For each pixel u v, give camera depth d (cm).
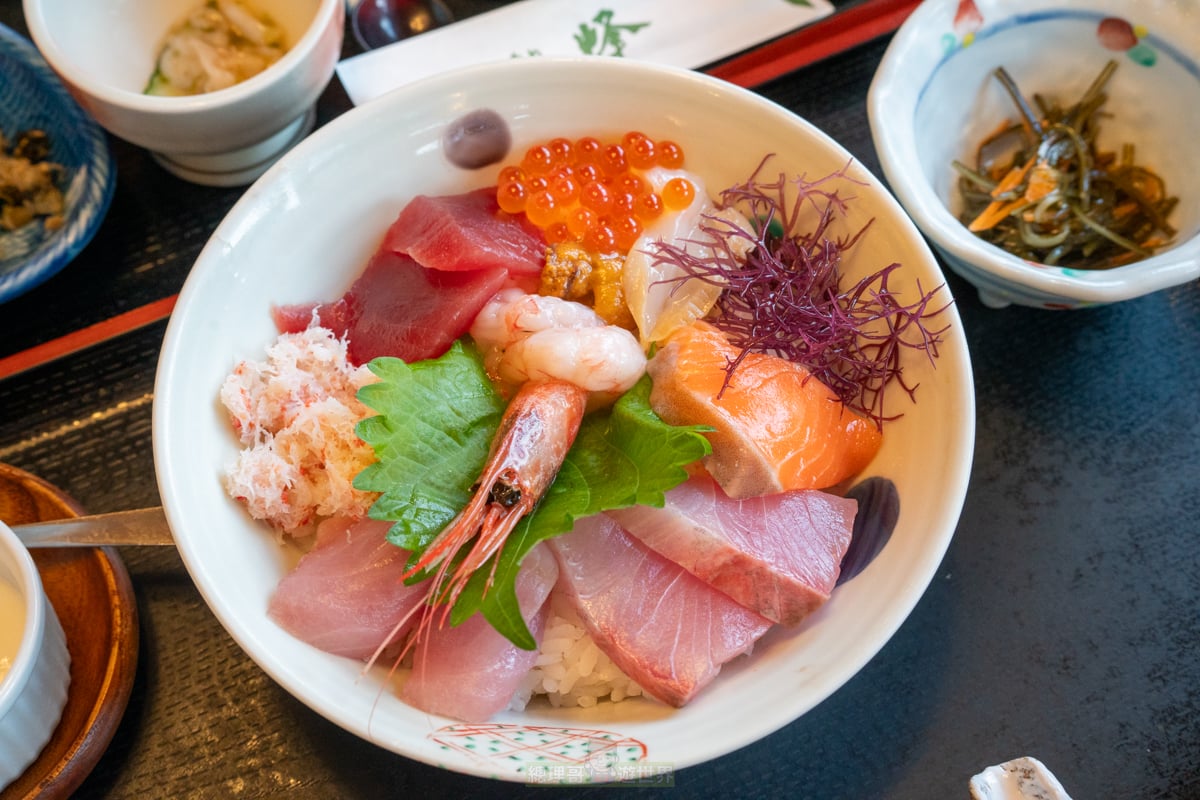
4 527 23
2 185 30
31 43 31
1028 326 30
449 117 28
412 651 25
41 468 28
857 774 25
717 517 24
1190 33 29
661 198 28
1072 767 25
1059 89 32
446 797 24
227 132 28
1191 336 30
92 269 30
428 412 25
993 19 30
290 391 26
